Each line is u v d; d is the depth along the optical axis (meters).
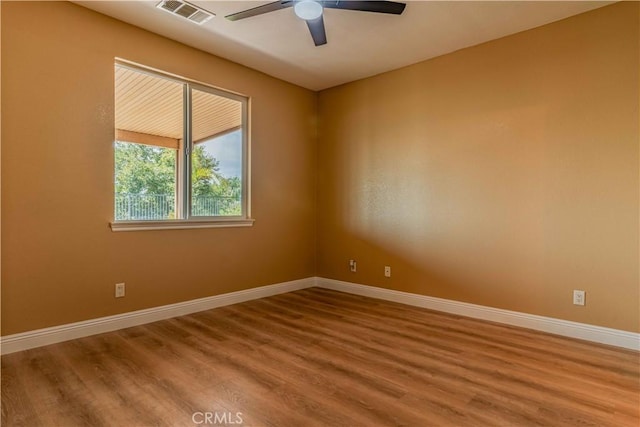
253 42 3.40
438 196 3.71
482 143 3.40
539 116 3.08
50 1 2.67
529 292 3.14
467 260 3.51
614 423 1.76
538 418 1.80
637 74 2.65
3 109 2.48
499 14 2.88
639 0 2.64
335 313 3.60
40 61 2.63
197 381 2.17
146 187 3.29
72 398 1.96
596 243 2.82
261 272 4.22
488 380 2.20
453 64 3.59
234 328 3.13
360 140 4.37
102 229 2.96
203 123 3.69
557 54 2.99
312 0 2.39
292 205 4.56
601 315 2.80
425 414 1.84
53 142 2.70
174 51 3.37
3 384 2.11
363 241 4.36
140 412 1.84
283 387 2.10
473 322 3.31
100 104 2.93
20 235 2.57
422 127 3.82
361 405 1.92
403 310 3.71
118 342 2.77
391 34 3.22
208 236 3.70
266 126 4.22
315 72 4.14
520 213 3.19
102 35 2.93
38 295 2.65
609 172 2.76
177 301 3.46
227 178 3.91
